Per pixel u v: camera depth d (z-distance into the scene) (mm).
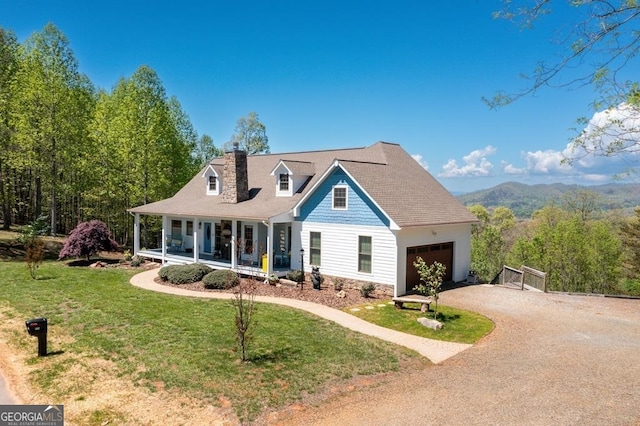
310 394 8727
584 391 8531
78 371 9766
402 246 18047
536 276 20031
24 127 29750
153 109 35188
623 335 12820
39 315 14195
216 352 10828
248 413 7914
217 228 26031
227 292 18312
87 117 36094
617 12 5840
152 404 8227
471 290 19672
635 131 6297
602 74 6270
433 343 12227
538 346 11789
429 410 7910
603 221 40500
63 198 40844
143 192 34156
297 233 21297
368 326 13664
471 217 22016
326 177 20094
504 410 7770
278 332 12594
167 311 14766
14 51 33938
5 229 34875
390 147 25328
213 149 54844
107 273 22594
